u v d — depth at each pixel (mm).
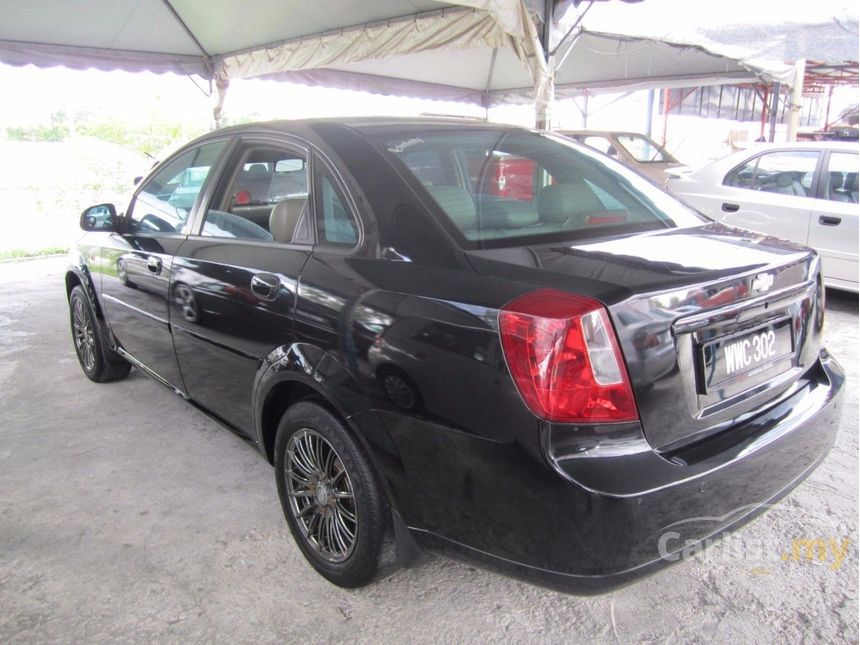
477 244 1957
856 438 3264
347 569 2176
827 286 5742
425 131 2508
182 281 2844
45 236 11094
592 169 2641
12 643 2035
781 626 2037
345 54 8930
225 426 2885
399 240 2021
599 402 1575
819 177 5785
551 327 1562
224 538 2570
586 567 1591
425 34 7898
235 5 8203
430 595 2229
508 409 1618
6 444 3412
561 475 1550
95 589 2279
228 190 2852
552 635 2031
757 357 1949
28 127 25109
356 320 1969
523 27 6293
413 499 1894
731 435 1820
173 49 10164
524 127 2850
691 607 2133
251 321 2416
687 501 1632
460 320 1724
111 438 3469
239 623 2109
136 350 3518
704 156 19547
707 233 2291
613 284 1664
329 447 2195
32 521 2701
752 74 11047
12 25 8445
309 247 2283
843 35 9406
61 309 6461
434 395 1763
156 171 3477
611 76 12430
